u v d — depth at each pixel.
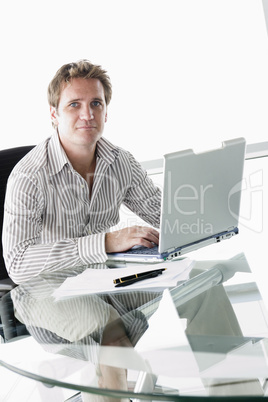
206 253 2.10
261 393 1.26
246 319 1.56
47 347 1.54
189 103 3.87
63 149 2.44
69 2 3.81
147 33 3.79
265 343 1.43
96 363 1.42
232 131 3.86
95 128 2.42
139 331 1.56
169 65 3.82
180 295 1.75
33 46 3.88
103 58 3.88
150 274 1.90
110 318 1.65
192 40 3.75
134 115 3.96
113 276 1.94
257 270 1.90
